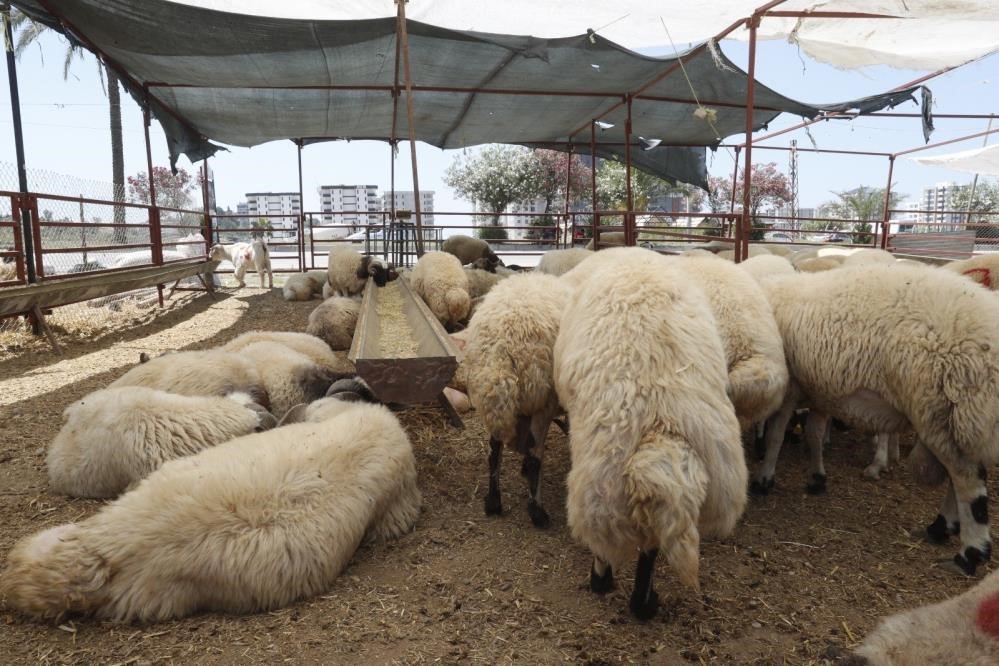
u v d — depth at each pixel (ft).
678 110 43.65
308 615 9.59
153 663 8.45
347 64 33.45
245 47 29.17
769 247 40.83
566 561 11.29
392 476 11.82
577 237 62.44
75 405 13.48
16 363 24.86
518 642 9.07
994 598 5.94
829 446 17.47
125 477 12.69
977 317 10.69
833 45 31.45
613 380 8.87
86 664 8.38
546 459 16.26
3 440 16.25
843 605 10.16
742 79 35.91
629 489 8.16
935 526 12.15
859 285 12.55
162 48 29.40
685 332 9.30
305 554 9.87
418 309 22.68
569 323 10.63
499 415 11.55
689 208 143.13
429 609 9.84
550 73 35.42
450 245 52.47
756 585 10.68
